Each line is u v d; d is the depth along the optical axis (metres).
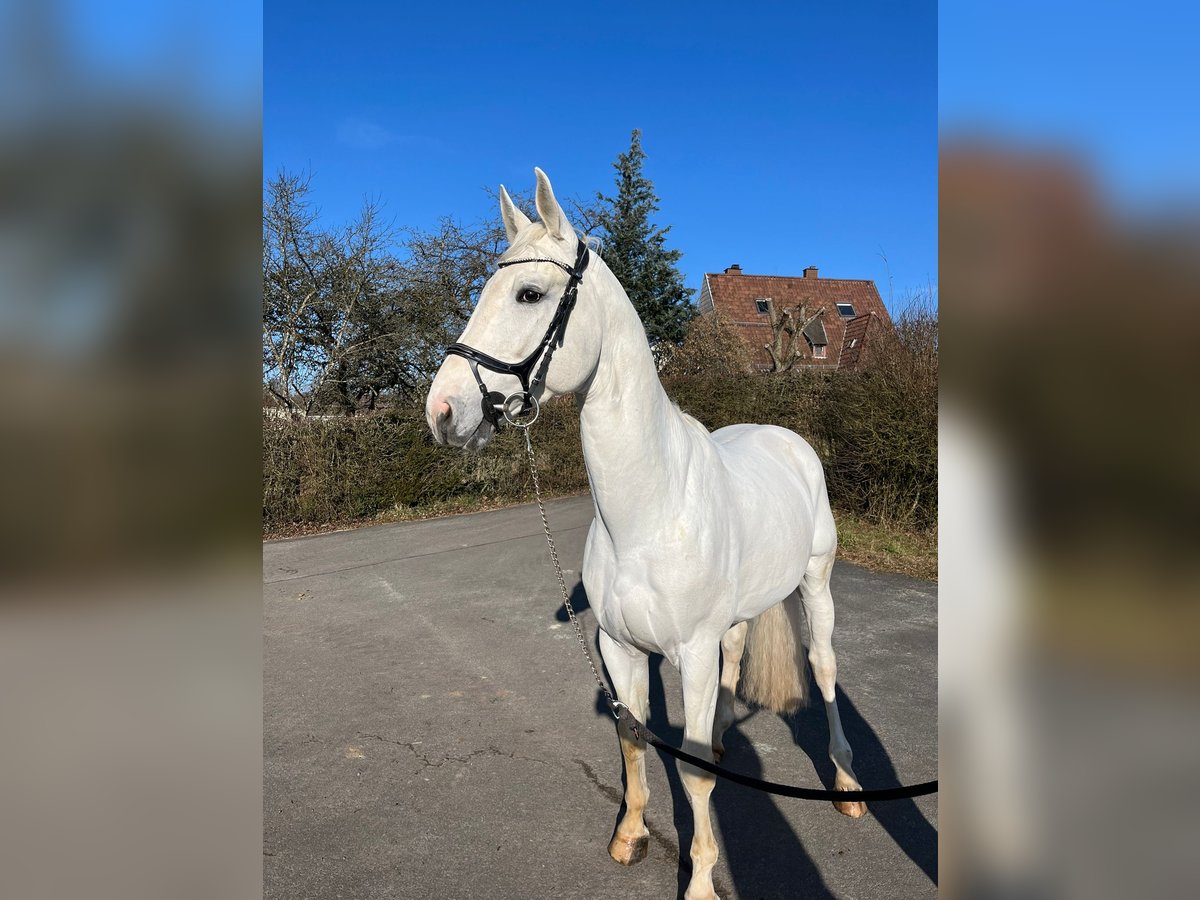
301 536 8.09
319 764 2.96
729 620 2.00
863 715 3.30
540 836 2.44
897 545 6.49
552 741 3.13
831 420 7.96
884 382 7.12
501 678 3.87
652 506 1.81
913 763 2.86
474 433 1.67
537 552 6.88
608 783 2.78
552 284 1.67
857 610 4.88
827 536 2.72
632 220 17.45
